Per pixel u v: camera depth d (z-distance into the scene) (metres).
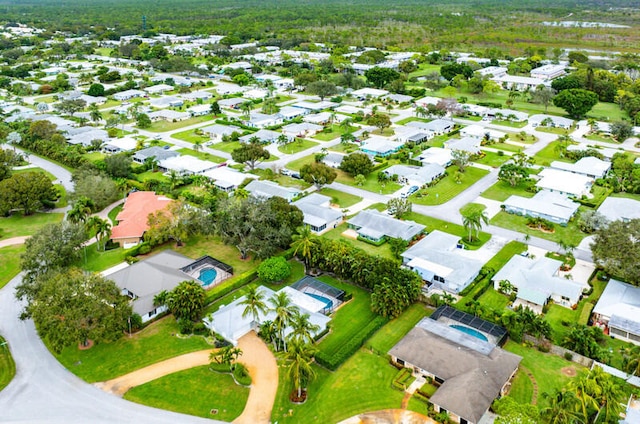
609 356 87.12
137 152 196.38
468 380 79.44
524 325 94.19
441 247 125.50
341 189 168.12
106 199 154.75
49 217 150.75
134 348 93.94
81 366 89.62
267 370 88.62
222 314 99.69
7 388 84.31
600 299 103.25
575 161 191.12
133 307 100.81
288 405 80.75
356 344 92.44
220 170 179.25
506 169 170.38
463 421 75.38
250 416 78.62
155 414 78.81
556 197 154.38
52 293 92.31
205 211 138.88
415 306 106.62
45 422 77.19
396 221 136.88
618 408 72.12
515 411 70.56
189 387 84.44
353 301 108.75
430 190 167.62
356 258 111.88
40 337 95.00
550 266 115.19
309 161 193.00
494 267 120.44
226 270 117.69
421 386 83.69
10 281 117.75
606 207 147.50
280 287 112.88
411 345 89.38
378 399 81.44
